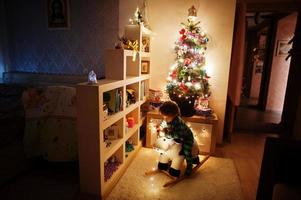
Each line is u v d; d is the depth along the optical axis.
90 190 1.86
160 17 3.08
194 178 2.27
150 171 2.30
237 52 3.08
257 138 3.51
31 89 2.16
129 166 2.45
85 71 3.81
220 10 2.89
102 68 3.73
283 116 4.07
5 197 1.86
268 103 5.47
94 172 1.81
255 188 2.14
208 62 3.03
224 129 3.47
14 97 2.97
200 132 2.75
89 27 3.64
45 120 2.14
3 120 2.35
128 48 2.39
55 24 3.77
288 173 1.45
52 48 3.89
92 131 1.74
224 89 3.06
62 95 2.10
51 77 3.84
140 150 2.87
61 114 2.11
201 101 2.96
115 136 2.21
